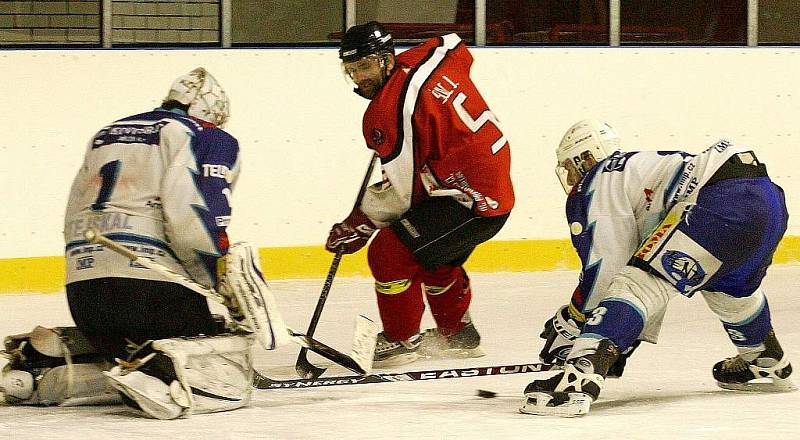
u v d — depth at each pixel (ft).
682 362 50.11
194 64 76.84
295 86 78.18
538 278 78.69
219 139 39.63
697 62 83.87
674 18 86.12
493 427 36.17
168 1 79.20
